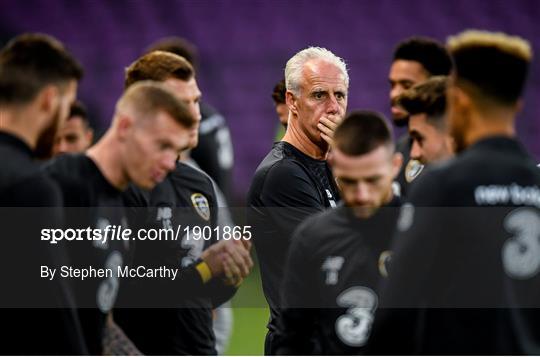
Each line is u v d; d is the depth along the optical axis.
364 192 11.58
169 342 14.65
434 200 10.00
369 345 10.45
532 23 55.91
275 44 54.59
